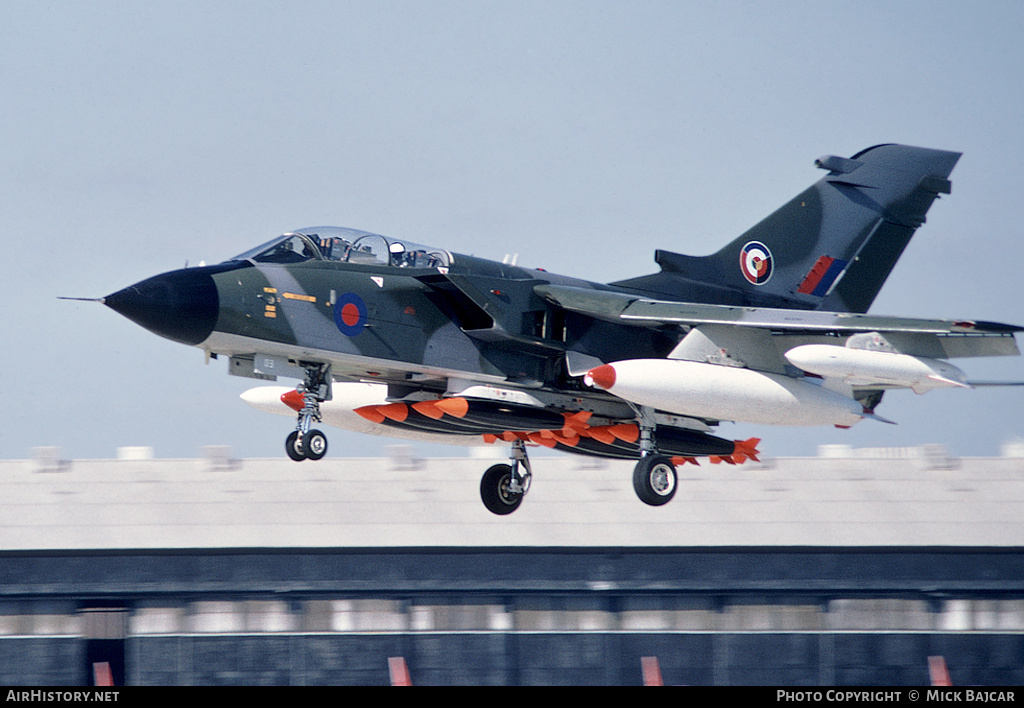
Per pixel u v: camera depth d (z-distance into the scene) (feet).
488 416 158.30
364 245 155.53
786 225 193.16
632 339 171.63
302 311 144.77
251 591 198.39
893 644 202.39
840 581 205.26
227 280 141.08
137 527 205.67
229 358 150.20
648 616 203.10
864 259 195.72
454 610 201.67
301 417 151.12
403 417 161.89
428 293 157.58
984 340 158.10
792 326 154.61
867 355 156.66
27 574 196.65
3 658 193.88
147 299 134.41
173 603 198.49
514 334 156.66
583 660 199.93
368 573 201.36
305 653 197.36
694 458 185.16
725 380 158.71
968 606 205.05
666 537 208.33
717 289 189.57
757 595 203.82
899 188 196.85
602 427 175.22
